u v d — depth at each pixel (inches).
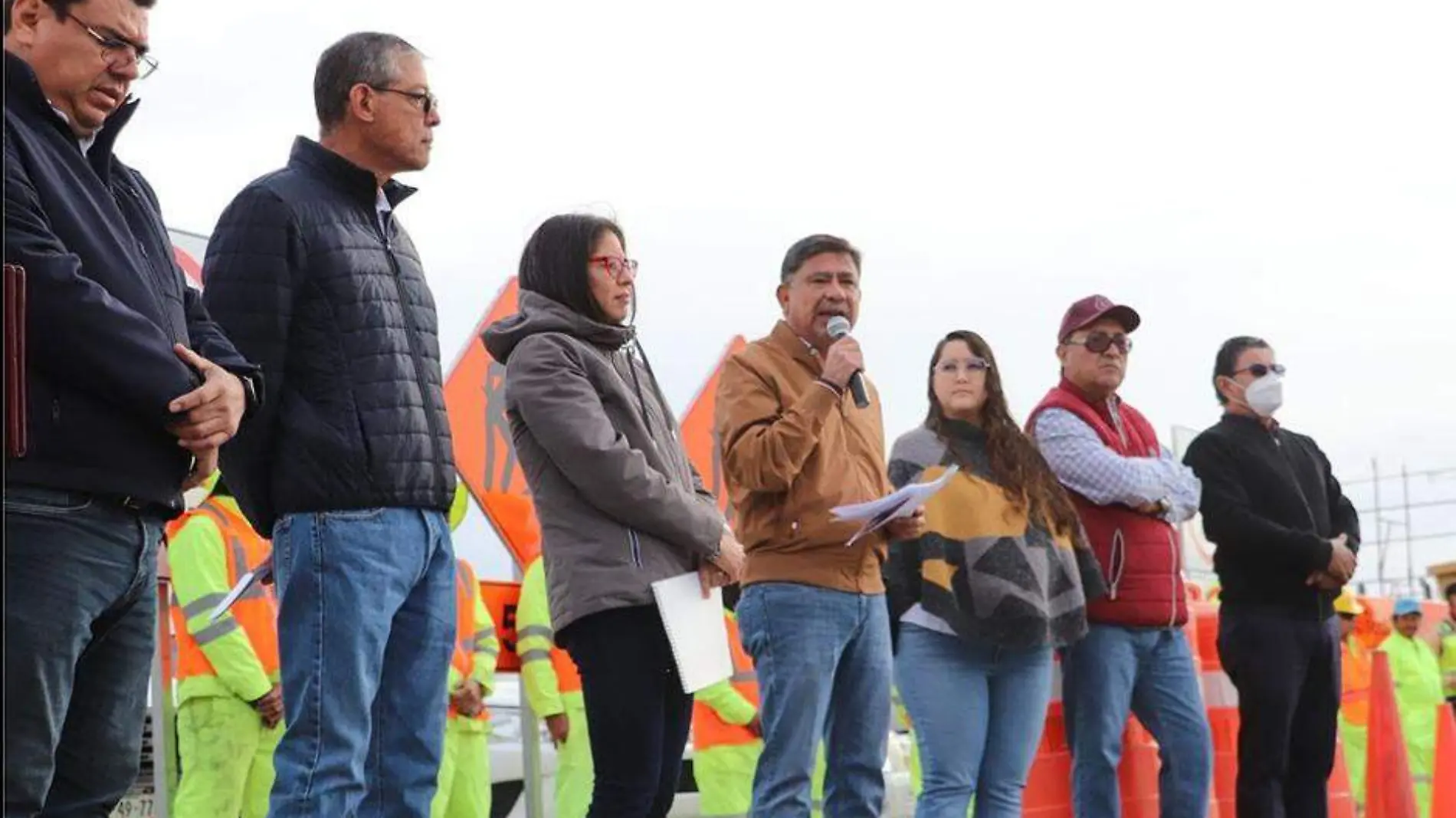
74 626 130.0
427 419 177.5
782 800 213.6
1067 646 273.6
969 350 253.1
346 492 170.7
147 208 148.6
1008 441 252.2
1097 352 280.8
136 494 133.3
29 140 135.7
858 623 219.1
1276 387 292.4
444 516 180.7
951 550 244.7
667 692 189.8
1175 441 467.5
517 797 367.9
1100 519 272.4
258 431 170.1
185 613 261.0
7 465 127.0
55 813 138.0
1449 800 358.9
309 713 168.6
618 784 184.1
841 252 227.3
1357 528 304.7
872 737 221.0
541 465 189.9
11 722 126.8
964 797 245.0
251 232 171.2
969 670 245.8
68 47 140.2
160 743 268.5
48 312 129.2
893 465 255.8
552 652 311.4
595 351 192.9
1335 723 294.4
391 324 176.6
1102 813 271.4
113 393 131.5
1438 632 556.7
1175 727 277.6
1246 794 286.0
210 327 152.8
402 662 178.5
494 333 194.2
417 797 178.2
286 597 170.4
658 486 186.2
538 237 195.8
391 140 182.4
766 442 212.4
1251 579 286.7
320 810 166.2
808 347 226.7
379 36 184.4
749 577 219.1
